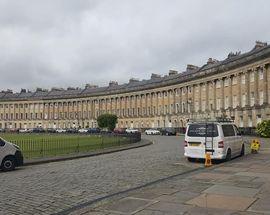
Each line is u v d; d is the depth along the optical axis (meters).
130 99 132.25
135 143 47.69
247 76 81.69
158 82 120.00
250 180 15.84
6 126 168.62
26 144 43.97
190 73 107.19
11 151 21.42
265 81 74.88
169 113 114.38
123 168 21.38
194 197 12.34
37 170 21.44
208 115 96.44
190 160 25.39
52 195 13.31
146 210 10.64
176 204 11.35
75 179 17.12
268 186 14.38
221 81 92.12
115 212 10.48
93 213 10.42
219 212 10.38
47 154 31.56
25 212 10.86
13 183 16.28
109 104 140.75
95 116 145.25
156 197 12.36
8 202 12.18
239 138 27.42
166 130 86.50
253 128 73.88
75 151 34.50
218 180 15.95
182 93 109.44
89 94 147.38
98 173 19.22
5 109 169.75
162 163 24.05
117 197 12.58
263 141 50.72
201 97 100.69
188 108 105.62
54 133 103.44
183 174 18.16
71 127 151.62
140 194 12.89
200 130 24.84
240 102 84.12
